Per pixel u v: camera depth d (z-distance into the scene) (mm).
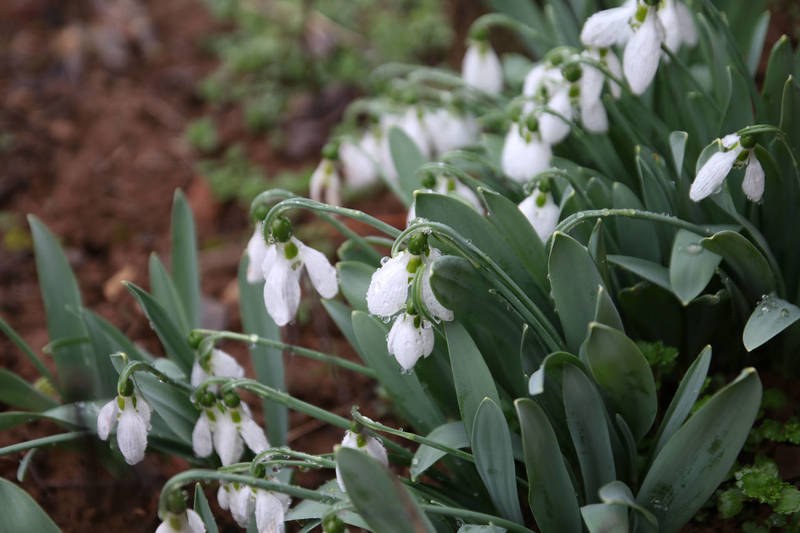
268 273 617
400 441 732
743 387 571
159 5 1140
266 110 979
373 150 782
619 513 579
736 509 642
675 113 709
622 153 713
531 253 639
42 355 809
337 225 686
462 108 777
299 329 804
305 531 615
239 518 616
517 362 640
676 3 680
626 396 613
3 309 851
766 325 627
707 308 675
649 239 668
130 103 1016
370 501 564
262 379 689
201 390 619
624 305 675
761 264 635
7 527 611
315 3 1084
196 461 670
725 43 679
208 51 1077
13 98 1022
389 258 616
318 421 753
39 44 1099
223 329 821
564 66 675
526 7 831
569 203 665
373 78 837
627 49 648
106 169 950
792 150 653
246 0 1114
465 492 659
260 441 623
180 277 722
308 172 923
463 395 609
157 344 812
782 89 675
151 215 917
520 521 617
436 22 1021
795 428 661
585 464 608
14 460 727
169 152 962
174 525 579
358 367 666
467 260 606
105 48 1079
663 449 592
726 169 613
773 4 853
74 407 674
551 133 685
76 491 713
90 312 664
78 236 903
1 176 943
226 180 926
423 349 595
